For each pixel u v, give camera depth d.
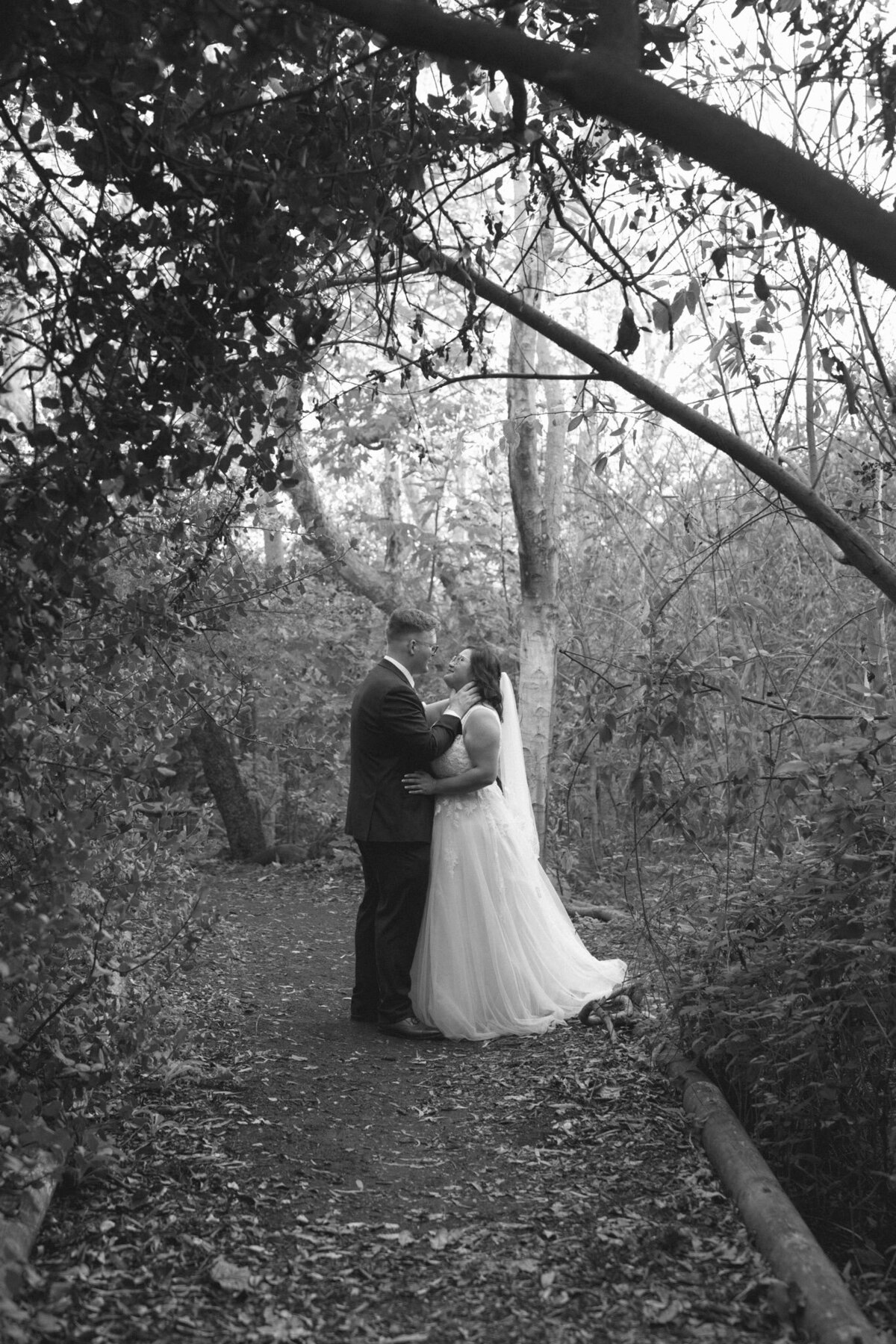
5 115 2.91
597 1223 3.17
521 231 6.42
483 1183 3.47
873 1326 2.59
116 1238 2.95
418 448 5.70
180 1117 3.89
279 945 7.11
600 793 8.66
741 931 4.02
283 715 9.63
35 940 3.05
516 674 9.44
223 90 2.92
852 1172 3.61
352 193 3.17
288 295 3.30
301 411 3.63
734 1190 3.25
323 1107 4.14
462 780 5.30
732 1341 2.53
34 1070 3.32
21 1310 2.48
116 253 3.04
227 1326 2.56
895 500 5.62
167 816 3.98
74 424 2.90
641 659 4.31
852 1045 3.68
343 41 3.24
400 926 5.22
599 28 2.36
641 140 3.76
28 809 3.20
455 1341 2.54
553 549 7.61
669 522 7.49
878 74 3.76
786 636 6.66
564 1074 4.51
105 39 2.57
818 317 4.04
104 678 3.84
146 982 4.43
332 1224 3.14
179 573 4.33
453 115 3.41
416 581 10.65
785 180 2.16
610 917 7.36
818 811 3.67
